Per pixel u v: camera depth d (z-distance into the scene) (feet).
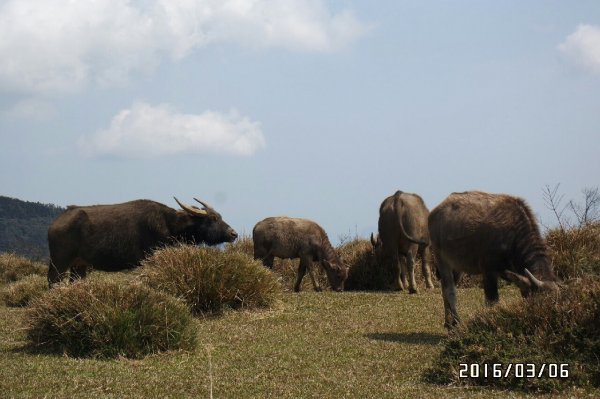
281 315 39.83
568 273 45.70
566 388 22.71
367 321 37.81
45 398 21.89
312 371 26.40
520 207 31.22
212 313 39.99
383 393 22.89
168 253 42.88
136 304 31.65
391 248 52.90
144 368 27.25
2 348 31.68
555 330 24.91
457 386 23.86
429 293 50.62
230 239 50.85
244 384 24.25
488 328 26.25
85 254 46.68
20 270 76.23
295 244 57.47
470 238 31.63
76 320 30.96
